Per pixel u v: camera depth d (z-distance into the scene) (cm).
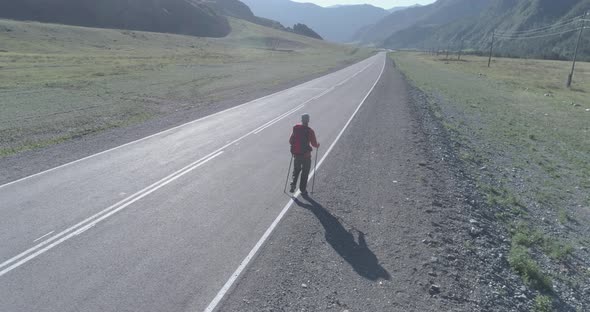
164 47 10600
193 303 640
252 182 1174
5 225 859
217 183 1157
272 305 644
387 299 675
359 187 1180
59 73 3847
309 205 1034
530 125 2805
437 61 10600
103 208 961
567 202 1462
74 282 679
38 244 790
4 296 638
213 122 1998
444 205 1104
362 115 2317
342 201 1073
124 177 1177
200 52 9769
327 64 7256
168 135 1709
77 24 13075
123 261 744
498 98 4000
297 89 3478
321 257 791
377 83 4131
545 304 739
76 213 929
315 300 661
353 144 1666
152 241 820
